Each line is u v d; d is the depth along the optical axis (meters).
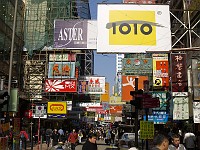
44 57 36.69
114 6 17.02
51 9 37.69
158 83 23.67
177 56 19.41
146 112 11.84
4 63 28.97
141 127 11.38
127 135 20.45
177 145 7.61
